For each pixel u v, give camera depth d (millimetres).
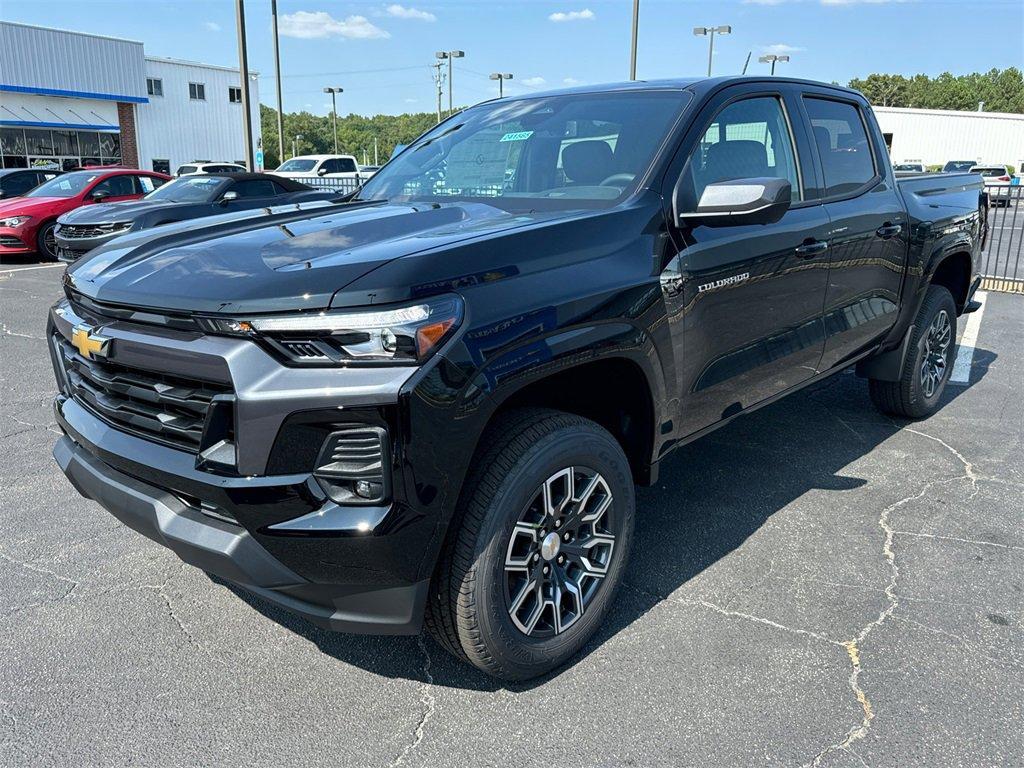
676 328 2840
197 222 3086
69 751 2266
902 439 4789
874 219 4086
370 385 2004
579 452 2506
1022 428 4988
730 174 3279
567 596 2650
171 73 42188
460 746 2297
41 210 13125
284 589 2180
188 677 2604
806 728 2355
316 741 2316
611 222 2707
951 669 2625
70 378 2750
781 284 3414
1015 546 3461
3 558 3354
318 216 3027
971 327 8125
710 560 3344
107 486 2449
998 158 46969
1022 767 2203
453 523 2295
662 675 2602
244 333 2074
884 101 120625
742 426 5008
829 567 3283
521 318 2271
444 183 3498
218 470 2107
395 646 2787
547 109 3613
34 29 34875
